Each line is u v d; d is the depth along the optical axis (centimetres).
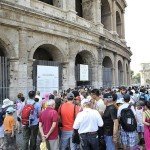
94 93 1263
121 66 5075
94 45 3662
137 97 1877
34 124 1310
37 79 2603
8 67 2514
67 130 1132
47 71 2697
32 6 2745
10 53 2500
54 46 2989
